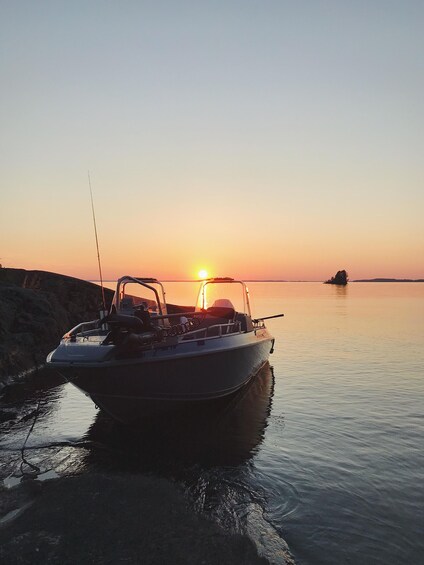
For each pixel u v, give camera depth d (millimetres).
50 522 4605
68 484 5492
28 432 7766
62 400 9977
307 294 87062
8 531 4445
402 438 7379
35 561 3967
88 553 4094
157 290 10016
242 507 5098
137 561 3988
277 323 27766
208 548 4219
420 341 19297
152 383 7602
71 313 20578
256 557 4113
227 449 6953
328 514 4980
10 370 12164
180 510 4906
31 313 15773
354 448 6941
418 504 5215
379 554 4285
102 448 7016
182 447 7078
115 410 7789
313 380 11836
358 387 10969
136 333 7355
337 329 24297
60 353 7465
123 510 4875
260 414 8836
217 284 11875
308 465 6316
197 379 8312
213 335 9430
